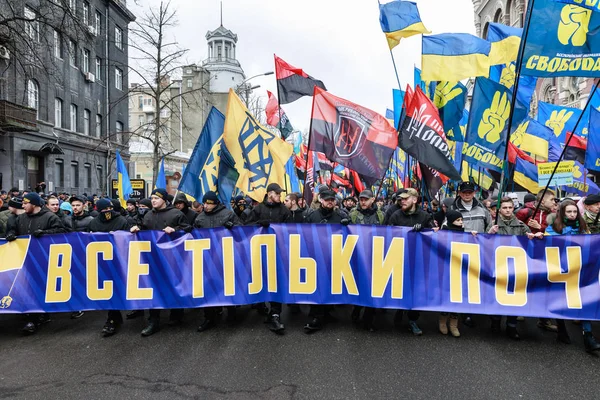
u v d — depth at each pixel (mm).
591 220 5473
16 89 20422
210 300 4938
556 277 4598
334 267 4961
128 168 33562
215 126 5996
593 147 6906
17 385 3562
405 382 3621
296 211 6625
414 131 5449
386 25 6426
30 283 4891
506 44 6469
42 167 23250
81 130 27281
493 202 7125
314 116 5641
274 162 5867
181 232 5027
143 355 4203
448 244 4809
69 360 4082
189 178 5773
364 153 5562
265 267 5012
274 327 4879
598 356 4223
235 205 7684
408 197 5105
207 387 3523
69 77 25859
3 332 4977
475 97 6098
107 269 4930
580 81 20297
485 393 3434
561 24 4520
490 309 4660
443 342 4609
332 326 5184
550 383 3609
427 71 6484
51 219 5297
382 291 4859
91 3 27859
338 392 3439
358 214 6398
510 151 8203
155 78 17672
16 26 14492
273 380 3652
